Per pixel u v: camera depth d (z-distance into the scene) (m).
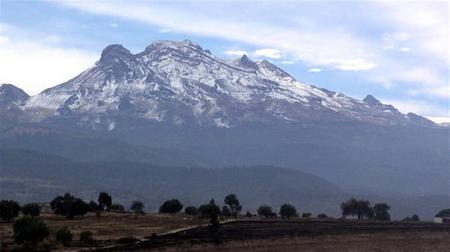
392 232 137.88
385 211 197.88
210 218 142.00
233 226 128.62
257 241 114.06
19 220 99.75
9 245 95.94
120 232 116.81
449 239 139.62
